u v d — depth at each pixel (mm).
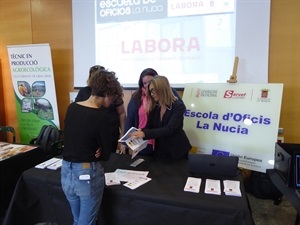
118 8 3213
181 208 1350
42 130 3193
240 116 2498
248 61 2777
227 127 2543
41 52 3439
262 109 2418
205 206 1306
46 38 3697
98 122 1302
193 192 1436
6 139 4070
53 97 3514
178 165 1872
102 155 1366
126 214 1484
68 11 3514
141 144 1738
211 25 2859
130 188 1496
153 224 1428
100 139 1320
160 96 1867
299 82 2719
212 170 1673
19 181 1730
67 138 1350
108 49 3318
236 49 2803
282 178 1896
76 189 1329
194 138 2688
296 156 1706
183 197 1377
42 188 1690
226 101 2588
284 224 2197
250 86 2523
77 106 1361
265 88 2457
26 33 3801
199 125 2680
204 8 2869
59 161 1928
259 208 2469
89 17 3357
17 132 4070
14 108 4070
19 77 3646
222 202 1317
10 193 2135
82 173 1314
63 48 3621
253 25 2721
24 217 1725
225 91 2619
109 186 1527
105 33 3307
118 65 3295
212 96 2668
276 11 2697
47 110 3574
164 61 3086
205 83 2740
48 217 1724
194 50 2953
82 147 1311
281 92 2391
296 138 2801
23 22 3791
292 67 2719
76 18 3420
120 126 2623
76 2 3395
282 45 2721
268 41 2699
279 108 2355
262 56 2729
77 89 3568
